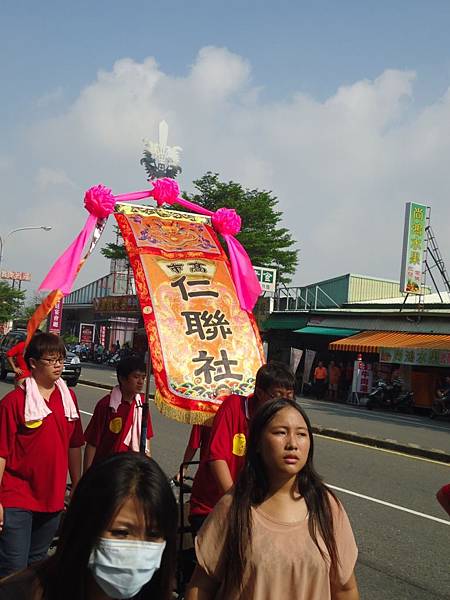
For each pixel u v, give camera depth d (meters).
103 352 37.75
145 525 1.58
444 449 11.12
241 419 3.29
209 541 2.26
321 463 9.24
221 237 4.64
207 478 3.37
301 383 24.42
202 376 3.82
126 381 4.27
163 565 1.67
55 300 3.68
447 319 21.47
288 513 2.23
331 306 28.70
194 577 2.29
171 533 1.64
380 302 26.88
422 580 4.82
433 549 5.54
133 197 4.34
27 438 3.28
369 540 5.72
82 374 25.14
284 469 2.23
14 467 3.28
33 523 3.37
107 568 1.56
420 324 22.23
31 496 3.30
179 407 3.71
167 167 4.42
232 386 3.84
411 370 20.52
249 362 3.97
